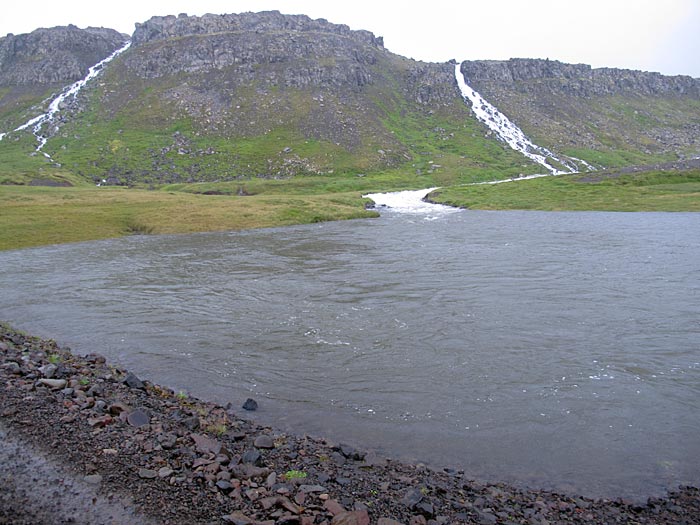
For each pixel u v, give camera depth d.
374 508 9.07
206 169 171.75
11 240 57.25
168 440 10.69
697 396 15.56
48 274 37.84
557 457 12.19
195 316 25.41
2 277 36.75
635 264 38.19
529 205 97.38
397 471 11.16
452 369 17.92
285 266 39.75
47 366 14.95
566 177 129.12
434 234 58.97
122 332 22.84
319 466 10.78
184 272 37.97
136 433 10.93
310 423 13.88
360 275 35.28
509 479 11.20
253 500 8.75
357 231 63.94
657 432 13.42
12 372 14.05
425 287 31.08
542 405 15.04
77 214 73.69
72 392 13.00
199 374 17.61
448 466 11.71
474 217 80.56
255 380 17.06
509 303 27.00
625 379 16.92
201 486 9.02
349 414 14.51
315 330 22.70
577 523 9.34
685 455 12.29
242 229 69.94
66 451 9.75
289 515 8.31
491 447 12.66
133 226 70.00
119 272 38.31
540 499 10.30
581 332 22.00
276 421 13.95
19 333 21.17
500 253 43.97
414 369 17.95
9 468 9.05
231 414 14.04
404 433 13.36
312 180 151.12
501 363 18.47
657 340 20.88
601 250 45.19
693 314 24.64
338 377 17.33
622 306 26.20
